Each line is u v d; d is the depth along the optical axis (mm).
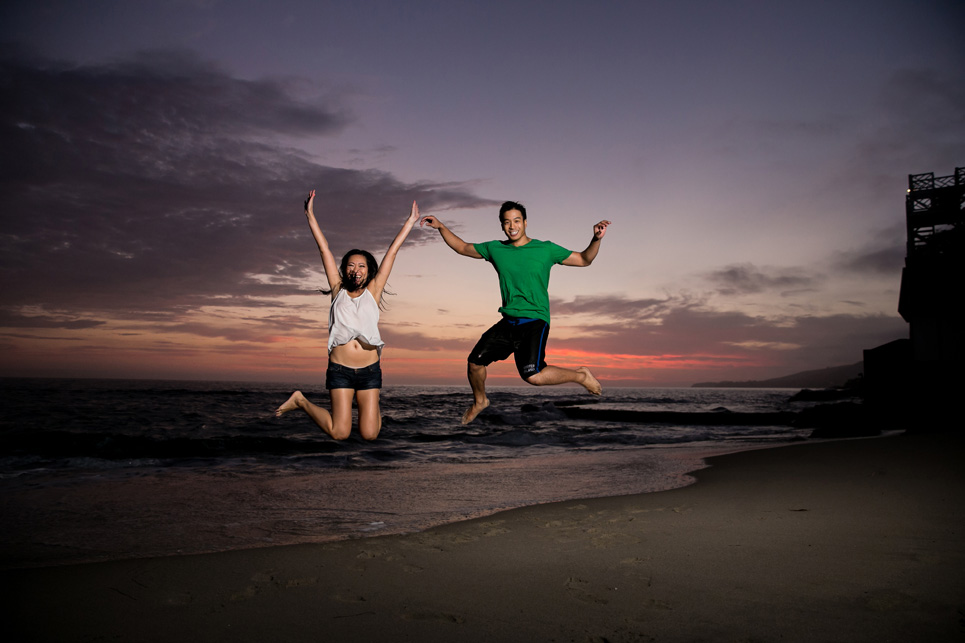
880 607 3287
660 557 4395
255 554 4688
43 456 11555
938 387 23547
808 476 8109
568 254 4613
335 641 3064
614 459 11766
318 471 10078
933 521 5277
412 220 4945
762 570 4008
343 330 4641
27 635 3184
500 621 3277
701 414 25766
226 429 16703
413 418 23453
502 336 4559
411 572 4188
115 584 3996
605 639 2994
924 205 27031
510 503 6965
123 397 34312
